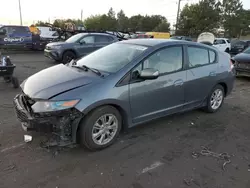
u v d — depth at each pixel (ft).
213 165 10.25
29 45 53.57
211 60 15.44
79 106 9.71
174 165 10.13
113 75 10.87
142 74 11.20
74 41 38.50
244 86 26.09
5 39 50.24
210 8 120.37
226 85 16.63
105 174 9.34
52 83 10.52
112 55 12.77
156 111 12.67
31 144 11.16
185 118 15.31
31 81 11.32
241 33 155.02
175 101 13.44
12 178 8.86
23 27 52.47
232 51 72.43
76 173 9.32
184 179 9.24
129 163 10.13
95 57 13.37
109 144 11.28
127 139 12.15
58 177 9.05
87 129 10.25
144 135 12.68
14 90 20.61
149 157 10.65
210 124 14.60
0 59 22.66
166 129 13.55
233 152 11.41
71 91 9.89
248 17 151.12
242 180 9.33
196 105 14.98
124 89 10.94
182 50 13.57
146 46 12.62
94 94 10.07
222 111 17.08
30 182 8.70
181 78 13.35
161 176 9.36
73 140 10.12
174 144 11.91
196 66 14.32
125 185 8.76
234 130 13.91
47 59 44.78
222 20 130.93
